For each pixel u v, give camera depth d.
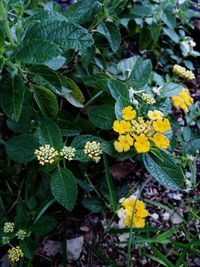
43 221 0.20
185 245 0.20
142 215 0.20
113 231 0.21
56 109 0.19
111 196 0.20
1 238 0.19
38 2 0.22
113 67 0.26
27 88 0.20
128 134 0.18
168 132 0.19
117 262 0.22
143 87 0.21
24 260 0.21
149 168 0.18
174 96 0.22
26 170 0.23
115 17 0.21
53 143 0.18
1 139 0.24
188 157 0.21
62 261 0.21
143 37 0.27
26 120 0.21
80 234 0.23
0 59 0.15
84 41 0.15
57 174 0.18
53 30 0.15
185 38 0.28
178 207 0.24
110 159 0.25
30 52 0.14
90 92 0.25
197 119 0.27
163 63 0.30
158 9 0.25
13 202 0.22
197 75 0.30
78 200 0.23
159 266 0.22
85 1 0.19
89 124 0.23
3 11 0.14
